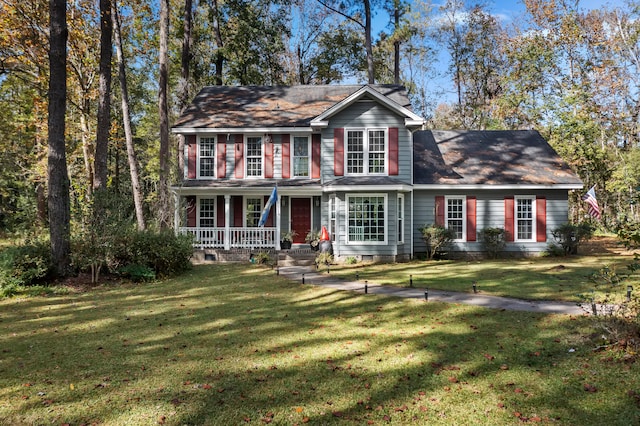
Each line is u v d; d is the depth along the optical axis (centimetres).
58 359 643
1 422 444
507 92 3241
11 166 2961
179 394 509
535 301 967
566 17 2973
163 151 2075
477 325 780
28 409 474
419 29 3728
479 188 1952
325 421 437
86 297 1152
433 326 787
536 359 602
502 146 2214
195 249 1909
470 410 455
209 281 1380
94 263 1313
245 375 567
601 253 1989
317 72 3469
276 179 2078
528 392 498
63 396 508
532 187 1928
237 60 2989
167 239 1509
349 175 1902
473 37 3653
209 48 3062
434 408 462
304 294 1127
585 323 755
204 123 2083
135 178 2022
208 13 2911
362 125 1906
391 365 595
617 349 606
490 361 600
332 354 647
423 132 2361
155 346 703
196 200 2106
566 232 1886
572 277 1273
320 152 2086
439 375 554
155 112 3753
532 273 1376
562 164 2058
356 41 3291
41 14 1822
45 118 2620
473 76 3788
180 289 1245
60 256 1332
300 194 2039
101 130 1677
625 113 2978
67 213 1365
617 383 509
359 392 507
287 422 435
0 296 1138
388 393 502
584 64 3028
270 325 827
